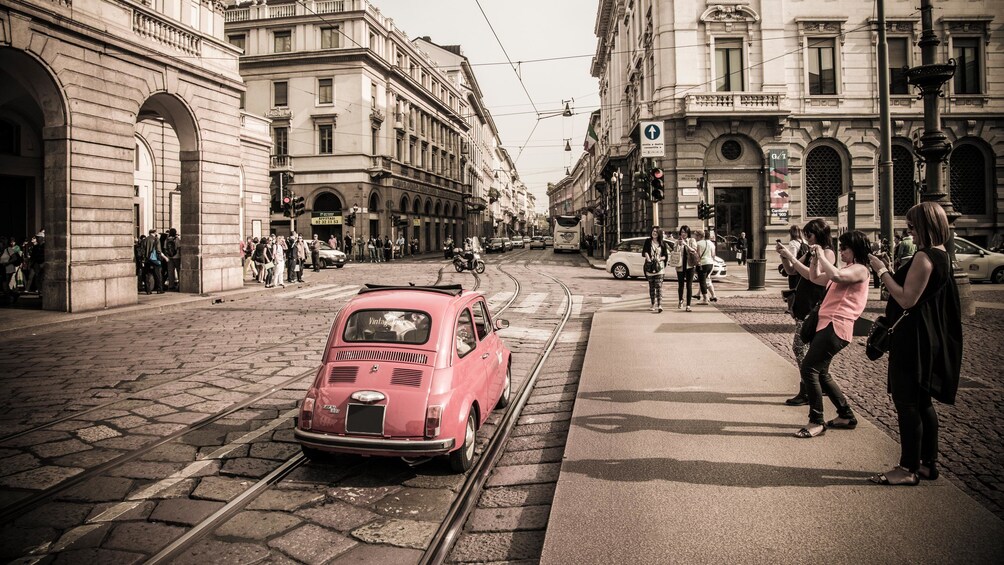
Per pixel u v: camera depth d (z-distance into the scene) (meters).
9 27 11.27
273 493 4.26
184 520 3.83
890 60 25.14
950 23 24.77
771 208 24.72
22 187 18.34
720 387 5.99
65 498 4.15
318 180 38.94
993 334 8.52
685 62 24.75
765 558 2.86
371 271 27.33
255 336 10.34
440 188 55.56
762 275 16.06
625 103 37.12
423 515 3.93
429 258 43.53
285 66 39.00
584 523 3.27
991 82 24.94
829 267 4.42
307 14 38.44
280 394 6.74
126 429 5.57
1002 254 16.62
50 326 11.05
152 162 21.30
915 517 3.22
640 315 11.38
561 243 50.84
